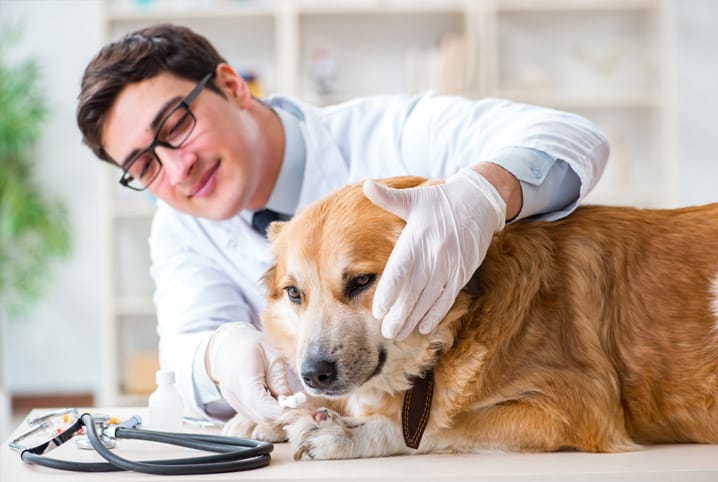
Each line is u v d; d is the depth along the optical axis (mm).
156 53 1680
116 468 1138
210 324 1759
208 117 1700
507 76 4883
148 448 1281
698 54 4820
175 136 1691
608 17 4883
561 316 1352
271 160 1840
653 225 1482
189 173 1705
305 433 1266
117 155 1746
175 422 1387
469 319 1311
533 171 1366
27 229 5227
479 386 1290
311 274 1345
